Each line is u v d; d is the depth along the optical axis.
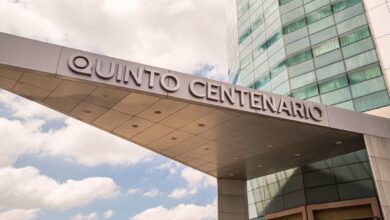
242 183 25.45
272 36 30.81
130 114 15.31
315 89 25.19
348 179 21.34
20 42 11.68
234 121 15.69
